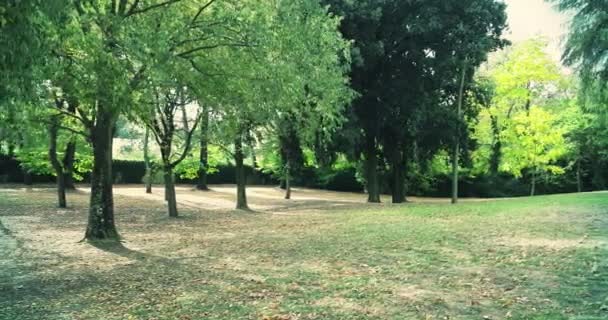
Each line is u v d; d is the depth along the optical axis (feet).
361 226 64.08
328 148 105.50
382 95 108.58
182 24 44.65
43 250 48.96
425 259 39.65
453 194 112.47
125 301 29.17
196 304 28.04
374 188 121.29
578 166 160.04
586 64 82.07
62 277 36.58
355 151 114.42
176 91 59.98
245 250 47.91
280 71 47.80
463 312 25.21
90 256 45.70
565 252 39.55
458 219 67.87
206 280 34.63
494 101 135.85
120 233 63.31
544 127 134.31
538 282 30.58
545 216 66.23
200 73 49.83
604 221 58.34
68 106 57.36
